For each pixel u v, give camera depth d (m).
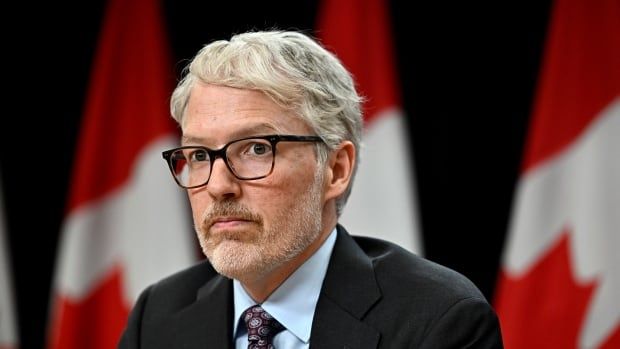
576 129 7.14
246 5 9.09
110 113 8.42
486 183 8.55
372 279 3.93
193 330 4.16
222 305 4.13
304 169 3.64
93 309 8.34
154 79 8.38
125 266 8.33
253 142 3.57
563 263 7.10
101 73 8.46
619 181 7.02
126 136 8.40
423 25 8.79
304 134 3.67
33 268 9.76
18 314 9.70
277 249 3.57
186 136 3.67
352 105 3.95
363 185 7.81
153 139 8.32
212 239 3.61
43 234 9.79
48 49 9.73
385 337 3.73
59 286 8.48
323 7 8.22
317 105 3.71
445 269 4.05
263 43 3.70
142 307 4.54
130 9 8.52
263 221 3.54
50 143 9.73
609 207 7.03
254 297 3.93
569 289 7.05
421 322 3.71
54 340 8.42
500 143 8.54
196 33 9.16
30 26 9.73
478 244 8.53
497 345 3.73
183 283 4.55
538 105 7.32
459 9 8.70
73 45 9.68
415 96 8.77
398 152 7.80
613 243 7.00
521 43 8.52
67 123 9.70
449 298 3.77
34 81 9.73
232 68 3.61
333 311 3.83
